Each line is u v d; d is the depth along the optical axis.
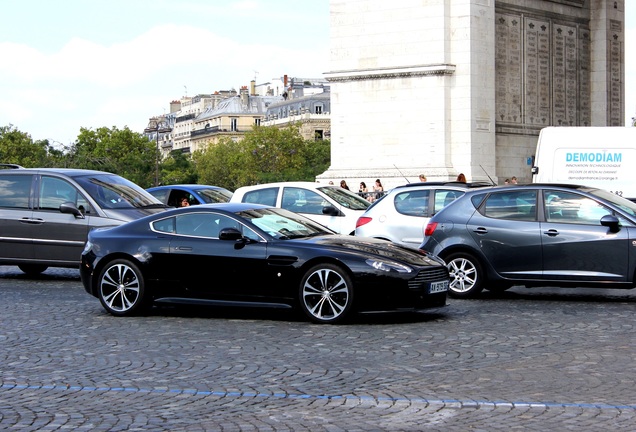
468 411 11.88
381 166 53.06
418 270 19.27
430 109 51.59
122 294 21.03
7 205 28.67
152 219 21.19
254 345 17.16
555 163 36.53
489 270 23.28
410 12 52.09
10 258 28.42
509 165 53.66
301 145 177.38
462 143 51.25
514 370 14.45
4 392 13.50
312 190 30.92
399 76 52.44
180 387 13.62
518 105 54.19
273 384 13.74
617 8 59.44
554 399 12.48
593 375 14.00
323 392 13.15
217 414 11.98
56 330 19.19
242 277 20.00
